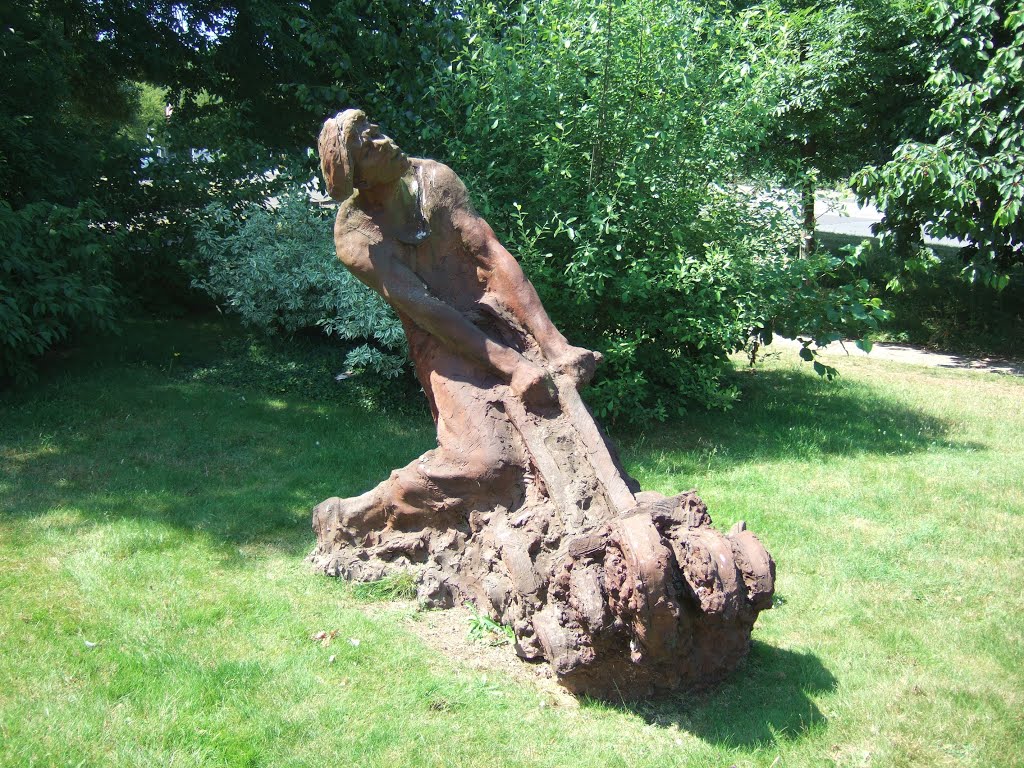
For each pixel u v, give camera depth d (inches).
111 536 213.2
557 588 150.1
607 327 323.0
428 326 179.5
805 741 143.7
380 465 271.7
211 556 205.8
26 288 315.0
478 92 311.3
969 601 193.3
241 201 404.2
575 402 174.2
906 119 454.6
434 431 308.3
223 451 280.1
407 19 361.1
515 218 301.3
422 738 142.0
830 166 518.6
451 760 137.5
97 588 187.5
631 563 132.8
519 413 173.0
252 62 435.5
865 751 141.9
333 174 171.2
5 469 254.7
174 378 349.7
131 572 195.2
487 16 323.3
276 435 296.4
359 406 331.3
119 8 414.3
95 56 438.6
